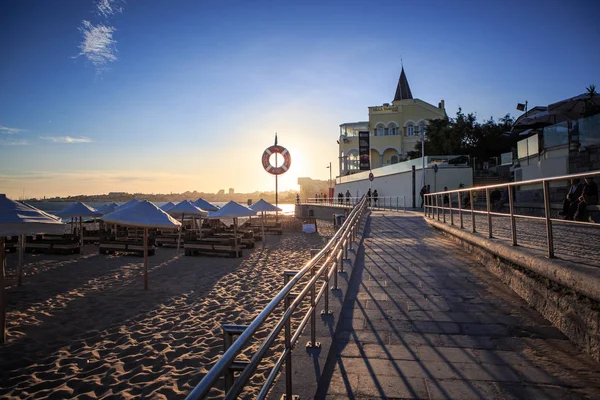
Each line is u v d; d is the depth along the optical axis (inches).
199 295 367.9
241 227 1007.6
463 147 1603.1
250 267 528.7
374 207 1325.0
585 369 151.9
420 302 243.4
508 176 1120.8
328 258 209.3
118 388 185.8
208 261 585.6
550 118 874.1
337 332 199.2
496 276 290.4
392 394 138.8
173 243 767.7
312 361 157.5
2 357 225.3
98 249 749.3
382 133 2146.9
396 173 1384.1
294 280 125.6
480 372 153.6
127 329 271.6
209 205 1087.0
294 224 1157.1
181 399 173.6
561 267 178.1
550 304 201.0
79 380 194.7
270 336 100.5
